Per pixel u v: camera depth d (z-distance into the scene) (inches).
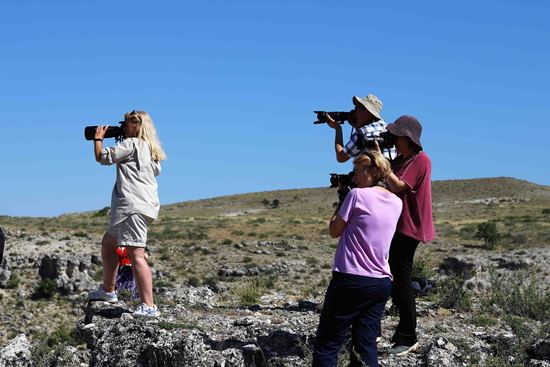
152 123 381.4
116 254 405.1
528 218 4160.9
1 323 2228.1
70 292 2411.4
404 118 321.4
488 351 343.6
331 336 278.2
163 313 401.7
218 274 2659.9
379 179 286.0
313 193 7303.2
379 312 281.3
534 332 374.9
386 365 309.9
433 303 443.5
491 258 2118.6
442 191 6993.1
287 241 3245.6
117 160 367.6
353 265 275.3
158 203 380.5
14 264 2652.6
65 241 2942.9
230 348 337.1
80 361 372.5
